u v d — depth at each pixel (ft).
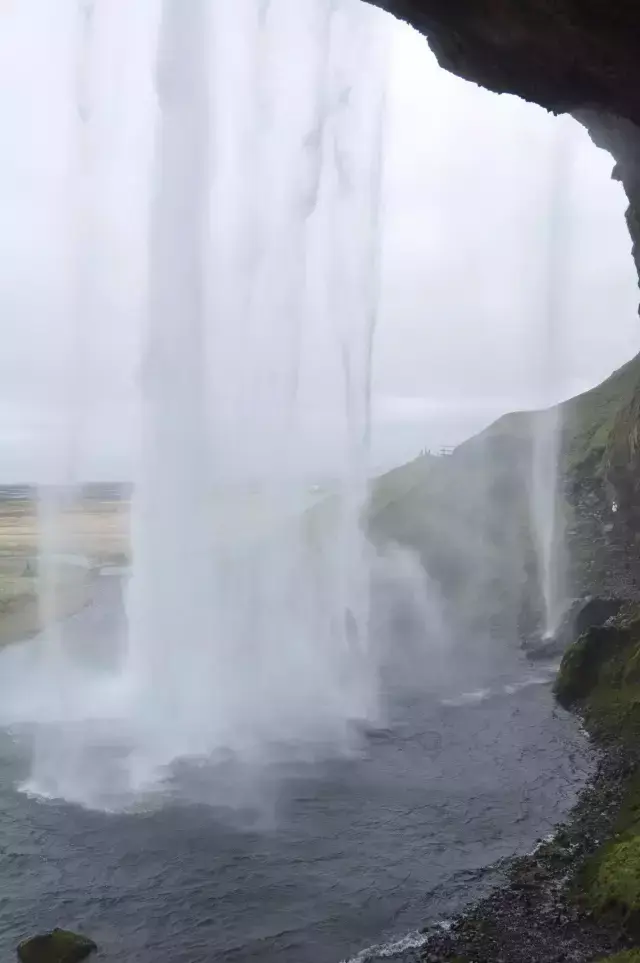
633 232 111.55
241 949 41.01
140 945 41.47
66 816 56.34
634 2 49.06
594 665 87.92
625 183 99.30
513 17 56.49
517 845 52.21
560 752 70.54
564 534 164.25
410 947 40.78
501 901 44.96
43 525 201.36
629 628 90.63
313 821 56.03
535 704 86.53
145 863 50.06
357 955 40.24
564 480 193.16
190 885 47.42
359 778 64.18
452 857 50.65
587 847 51.34
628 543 147.33
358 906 44.93
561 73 61.82
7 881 47.73
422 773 65.41
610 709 78.48
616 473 150.10
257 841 52.80
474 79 69.00
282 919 43.70
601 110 70.08
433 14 61.21
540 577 152.66
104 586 194.29
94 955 40.57
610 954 38.86
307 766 66.59
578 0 50.93
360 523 179.32
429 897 45.75
